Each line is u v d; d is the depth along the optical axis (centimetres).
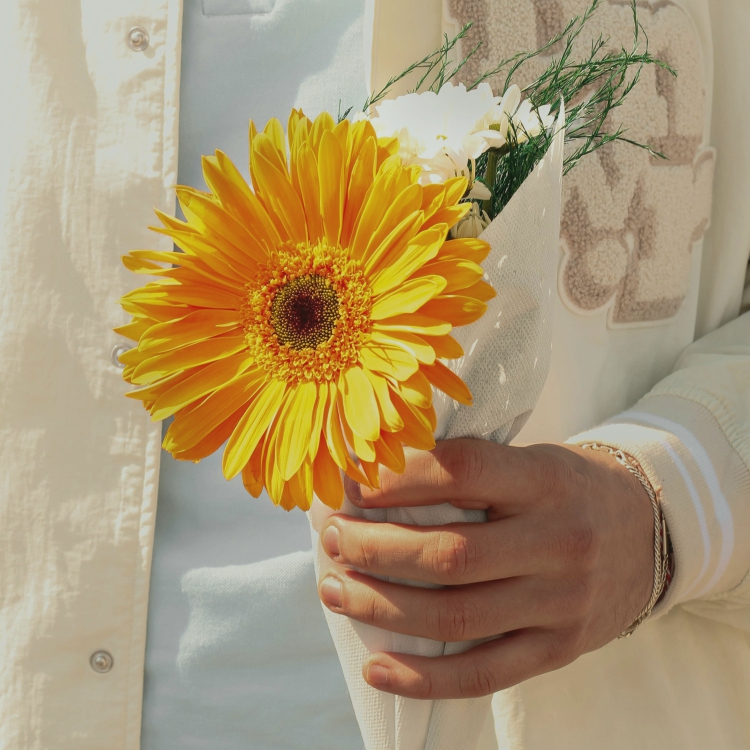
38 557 67
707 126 67
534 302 56
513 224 55
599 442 63
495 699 65
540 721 65
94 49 67
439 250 51
